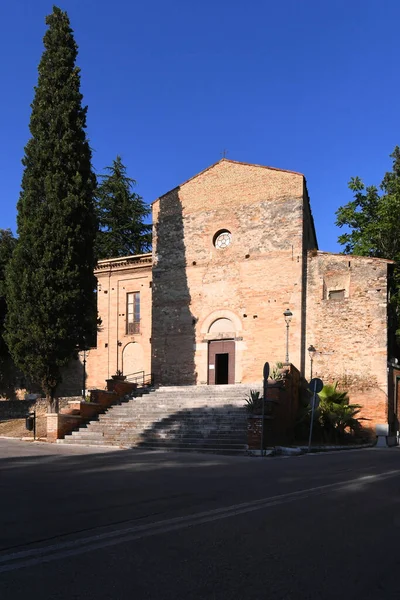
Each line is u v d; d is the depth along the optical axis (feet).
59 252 79.46
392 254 106.42
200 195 107.86
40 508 26.55
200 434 66.95
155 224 111.34
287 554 18.83
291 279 96.48
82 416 77.71
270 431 65.92
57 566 17.22
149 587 15.39
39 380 79.46
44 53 86.74
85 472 40.83
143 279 119.44
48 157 82.17
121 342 119.44
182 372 103.24
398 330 96.94
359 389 89.81
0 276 114.42
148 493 31.17
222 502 28.60
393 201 102.63
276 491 32.68
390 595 15.28
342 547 19.84
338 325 92.99
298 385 89.20
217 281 103.09
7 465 45.14
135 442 67.26
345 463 50.93
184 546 19.65
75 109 85.61
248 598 14.76
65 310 78.84
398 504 28.45
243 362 97.86
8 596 14.58
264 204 101.24
